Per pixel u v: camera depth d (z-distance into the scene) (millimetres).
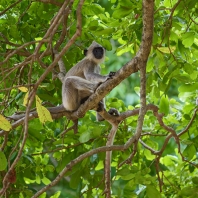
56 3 11602
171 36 11438
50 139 12484
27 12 12719
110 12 20766
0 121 8109
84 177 11664
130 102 20859
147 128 12789
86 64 12719
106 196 10406
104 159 11648
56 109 11508
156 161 11531
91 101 10367
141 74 8820
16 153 11445
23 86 8094
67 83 11914
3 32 12406
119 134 12078
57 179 8219
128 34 11562
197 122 11969
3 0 12914
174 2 11562
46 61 13195
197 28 11648
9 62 12367
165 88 11312
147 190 9961
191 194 10891
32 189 12609
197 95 12500
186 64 11250
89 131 11062
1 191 7988
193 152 11734
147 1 8750
